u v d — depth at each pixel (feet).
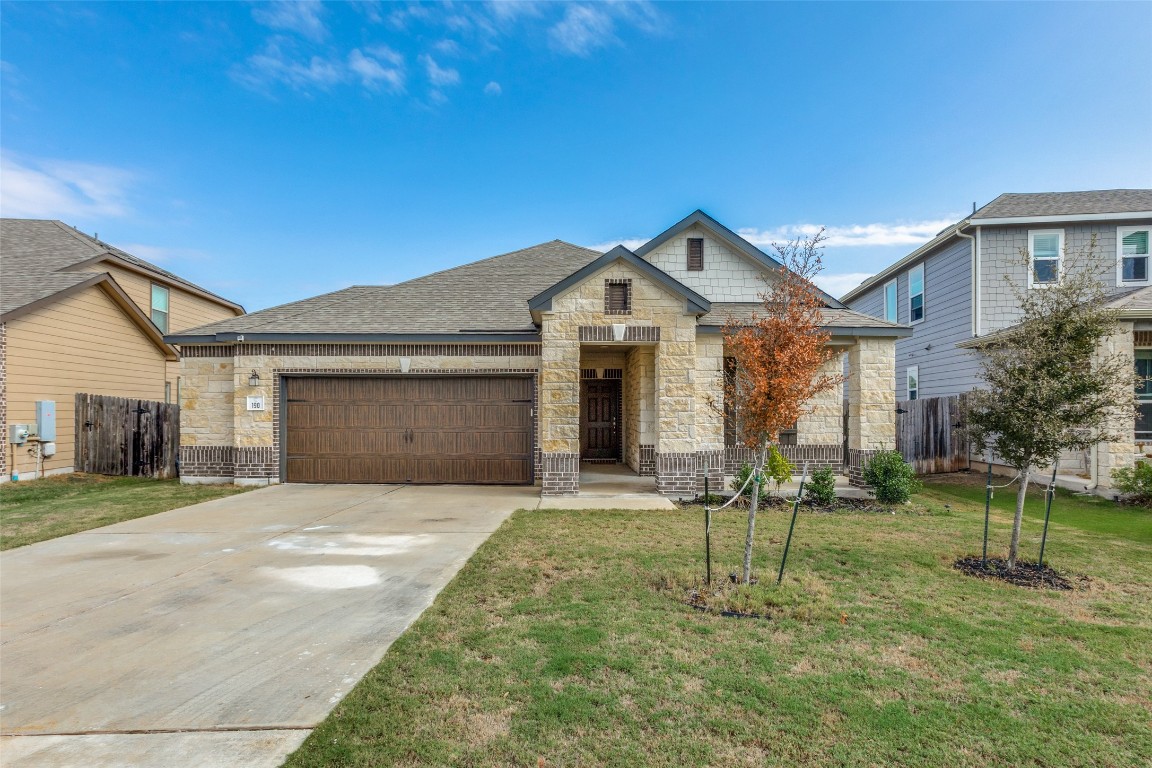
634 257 34.81
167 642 14.24
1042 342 19.61
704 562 20.72
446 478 39.81
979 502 34.19
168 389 62.64
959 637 14.37
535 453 39.65
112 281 50.03
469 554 22.15
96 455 46.03
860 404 37.45
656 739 10.04
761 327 19.42
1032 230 48.73
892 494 32.45
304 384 40.19
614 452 52.26
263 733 10.32
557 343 35.04
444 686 11.83
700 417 35.83
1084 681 12.22
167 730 10.43
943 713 10.87
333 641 14.26
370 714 10.80
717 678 12.16
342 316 42.65
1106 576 19.56
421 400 40.01
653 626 14.89
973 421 21.38
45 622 15.55
